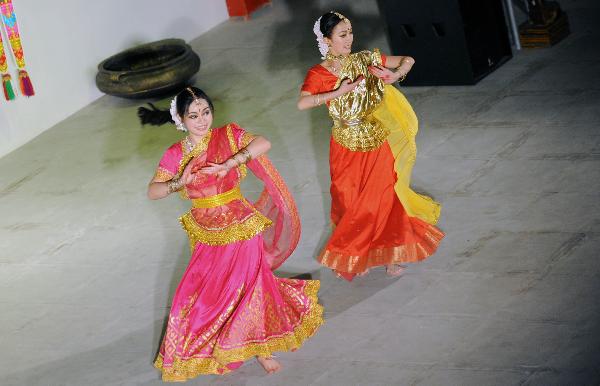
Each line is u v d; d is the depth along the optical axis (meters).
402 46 16.94
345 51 10.59
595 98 15.03
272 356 10.31
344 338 10.47
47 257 13.84
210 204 9.71
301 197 13.89
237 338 9.66
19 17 18.25
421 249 11.25
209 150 9.59
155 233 13.90
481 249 11.62
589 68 16.19
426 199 11.91
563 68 16.45
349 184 11.03
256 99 18.30
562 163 13.26
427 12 16.39
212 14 23.12
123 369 10.73
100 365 10.90
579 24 18.12
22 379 10.93
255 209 9.95
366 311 10.88
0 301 12.81
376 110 11.11
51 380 10.79
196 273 9.88
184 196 9.91
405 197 11.33
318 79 10.64
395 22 16.80
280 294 10.05
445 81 16.81
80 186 16.12
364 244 11.12
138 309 11.96
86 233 14.35
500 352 9.73
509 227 11.98
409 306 10.80
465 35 16.31
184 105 9.38
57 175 16.78
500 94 16.02
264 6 23.83
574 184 12.65
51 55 19.00
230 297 9.71
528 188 12.80
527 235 11.73
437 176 13.63
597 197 12.23
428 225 11.58
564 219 11.91
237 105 18.17
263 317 9.77
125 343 11.26
